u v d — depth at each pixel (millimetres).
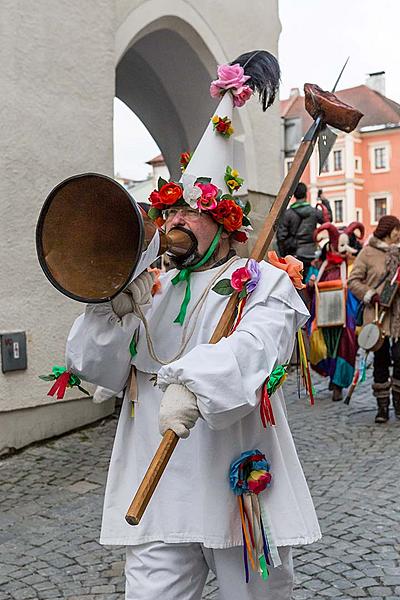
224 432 1943
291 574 2100
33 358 5328
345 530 3789
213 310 1975
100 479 4660
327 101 2223
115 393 2156
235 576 1983
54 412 5508
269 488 1978
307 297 7164
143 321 1990
